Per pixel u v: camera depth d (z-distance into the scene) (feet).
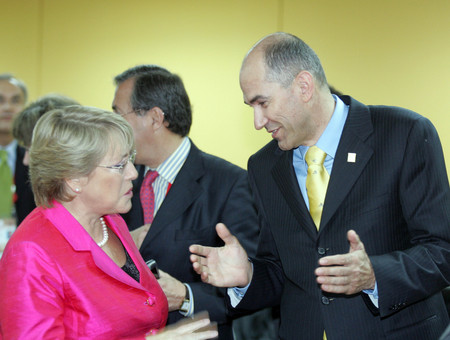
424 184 5.16
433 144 5.29
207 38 15.35
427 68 13.82
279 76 5.25
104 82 16.05
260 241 6.15
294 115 5.35
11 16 16.39
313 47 14.49
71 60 16.20
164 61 15.62
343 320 5.34
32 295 4.29
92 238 4.85
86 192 4.77
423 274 4.97
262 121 5.46
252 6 15.01
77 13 16.08
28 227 4.62
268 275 6.07
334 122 5.56
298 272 5.67
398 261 5.00
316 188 5.56
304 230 5.60
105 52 15.99
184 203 6.69
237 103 15.26
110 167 4.75
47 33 16.28
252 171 6.25
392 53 14.01
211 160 7.08
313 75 5.35
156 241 6.61
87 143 4.61
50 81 16.34
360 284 4.73
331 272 4.60
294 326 5.71
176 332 4.73
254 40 15.03
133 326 4.76
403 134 5.32
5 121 11.69
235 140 15.33
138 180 7.27
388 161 5.31
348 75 14.30
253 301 5.96
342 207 5.39
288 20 14.70
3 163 11.04
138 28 15.75
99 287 4.64
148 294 4.94
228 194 6.75
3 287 4.34
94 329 4.53
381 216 5.30
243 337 8.55
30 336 4.17
